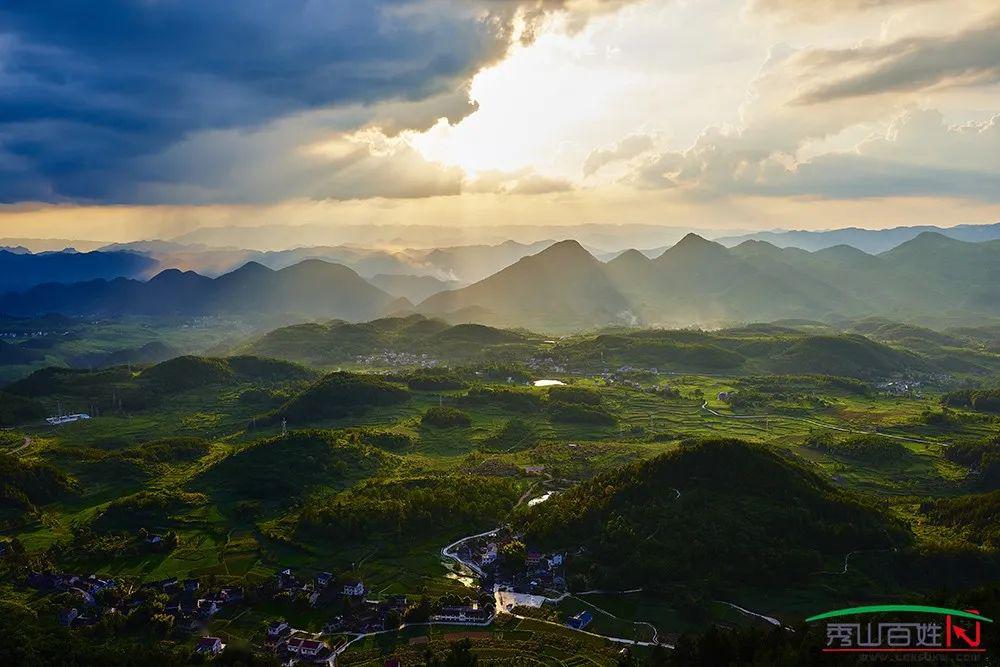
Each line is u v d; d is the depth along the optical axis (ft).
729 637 490.08
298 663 539.70
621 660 500.33
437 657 533.14
